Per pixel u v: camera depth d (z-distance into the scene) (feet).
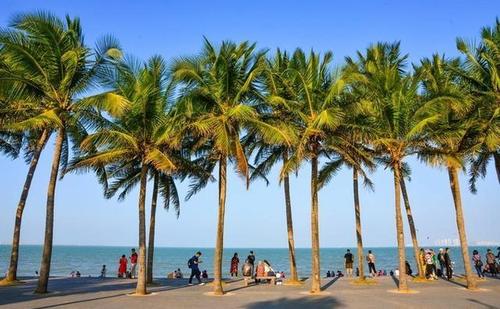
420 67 81.51
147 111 68.44
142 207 68.28
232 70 69.21
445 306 52.26
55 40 64.03
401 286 68.08
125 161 78.54
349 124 69.82
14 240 80.02
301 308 51.26
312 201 70.54
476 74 74.08
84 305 52.75
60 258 397.60
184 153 80.48
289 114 74.54
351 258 106.32
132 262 102.89
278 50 83.76
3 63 64.80
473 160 86.22
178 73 65.72
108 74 67.41
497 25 74.84
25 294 63.05
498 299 58.18
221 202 69.72
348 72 66.90
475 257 92.12
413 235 90.89
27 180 80.74
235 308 51.24
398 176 71.51
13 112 67.05
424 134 70.13
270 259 460.55
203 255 597.11
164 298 60.54
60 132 67.51
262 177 91.20
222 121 66.74
